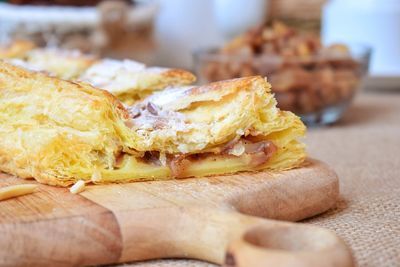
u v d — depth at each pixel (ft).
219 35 3.57
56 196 1.22
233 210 1.12
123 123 1.32
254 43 2.27
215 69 2.21
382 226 1.24
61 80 1.37
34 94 1.37
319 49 2.23
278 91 2.14
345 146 1.93
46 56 2.02
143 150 1.31
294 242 0.99
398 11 2.91
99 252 1.11
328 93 2.16
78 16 2.78
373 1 2.93
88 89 1.34
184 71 1.65
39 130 1.33
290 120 1.36
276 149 1.36
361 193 1.44
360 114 2.47
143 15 2.95
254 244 0.99
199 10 3.56
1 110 1.39
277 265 0.92
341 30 2.99
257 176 1.32
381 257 1.10
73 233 1.09
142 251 1.12
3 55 2.10
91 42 2.83
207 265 1.11
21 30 2.77
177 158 1.32
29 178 1.37
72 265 1.10
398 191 1.46
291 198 1.27
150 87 1.62
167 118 1.36
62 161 1.30
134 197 1.20
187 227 1.11
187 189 1.25
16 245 1.07
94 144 1.30
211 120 1.35
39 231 1.08
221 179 1.31
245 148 1.35
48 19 2.76
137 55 3.00
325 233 0.98
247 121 1.33
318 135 2.10
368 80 2.95
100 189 1.26
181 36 3.57
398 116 2.43
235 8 3.09
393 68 2.97
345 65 2.19
